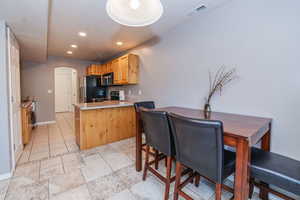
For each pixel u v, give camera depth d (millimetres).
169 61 3012
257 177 1232
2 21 1955
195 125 1128
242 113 1976
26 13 1801
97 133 3051
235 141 1125
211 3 2076
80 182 1871
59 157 2549
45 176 1985
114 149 2914
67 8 2104
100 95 5531
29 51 3537
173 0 1979
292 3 1556
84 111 2877
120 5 1416
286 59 1612
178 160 1412
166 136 1536
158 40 3238
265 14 1739
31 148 2928
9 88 2068
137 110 2113
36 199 1576
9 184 1812
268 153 1451
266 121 1568
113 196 1641
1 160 1914
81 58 5551
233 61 2039
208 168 1176
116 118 3314
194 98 2570
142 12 1500
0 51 1930
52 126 4719
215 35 2225
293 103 1584
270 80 1729
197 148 1201
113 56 5109
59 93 7801
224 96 2152
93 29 2857
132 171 2143
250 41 1869
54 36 3221
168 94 3070
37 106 4945
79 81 5805
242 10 1925
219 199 1151
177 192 1438
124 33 3088
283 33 1621
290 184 1077
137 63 3885
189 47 2607
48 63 5121
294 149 1588
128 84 4328
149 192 1716
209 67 2324
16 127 2381
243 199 1095
